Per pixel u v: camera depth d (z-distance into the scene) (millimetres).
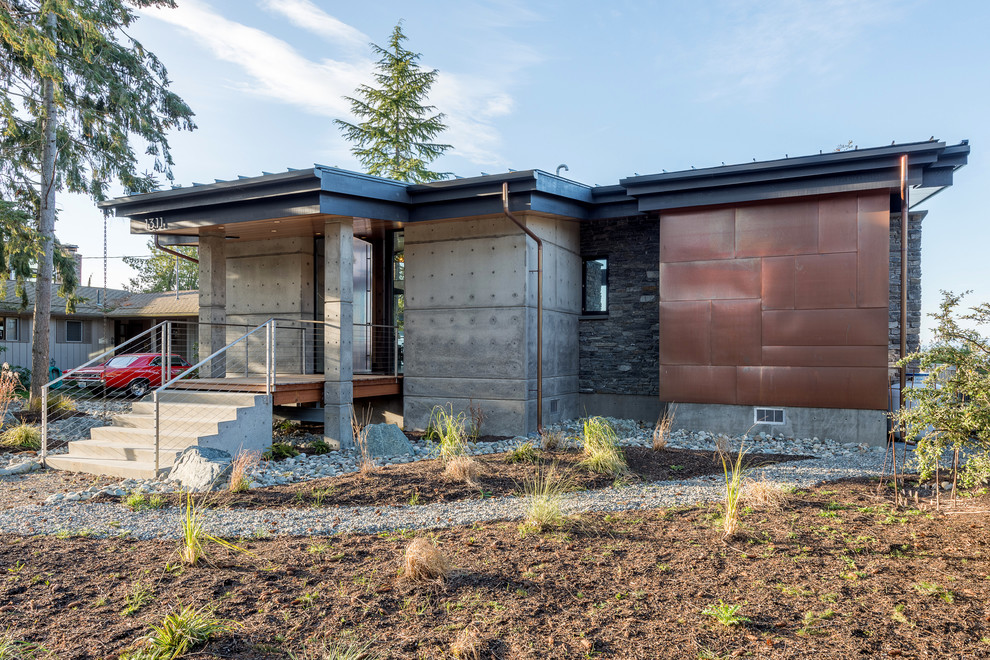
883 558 4309
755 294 10234
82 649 3092
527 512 5449
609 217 11773
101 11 15188
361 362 12492
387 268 12797
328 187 9742
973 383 4711
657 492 6348
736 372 10344
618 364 12445
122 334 26797
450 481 6738
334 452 9531
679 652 3045
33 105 14664
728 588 3830
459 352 11359
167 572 4168
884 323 9438
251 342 13055
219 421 8266
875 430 9477
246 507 6004
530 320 10984
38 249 13148
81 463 7922
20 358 23062
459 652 3018
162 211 11289
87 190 15992
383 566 4254
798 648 3064
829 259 9773
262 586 3910
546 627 3334
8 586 3943
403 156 23406
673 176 10367
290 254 12742
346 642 3164
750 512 5543
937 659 2941
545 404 11398
